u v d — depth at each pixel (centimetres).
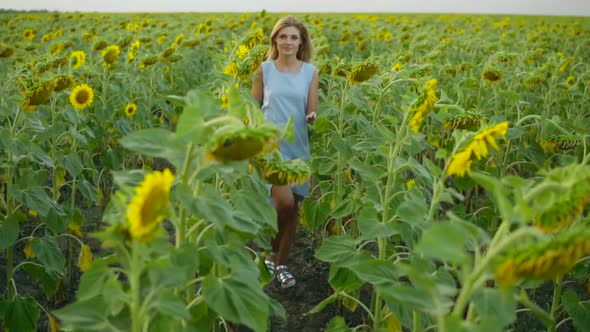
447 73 809
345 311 471
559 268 147
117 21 2314
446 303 189
